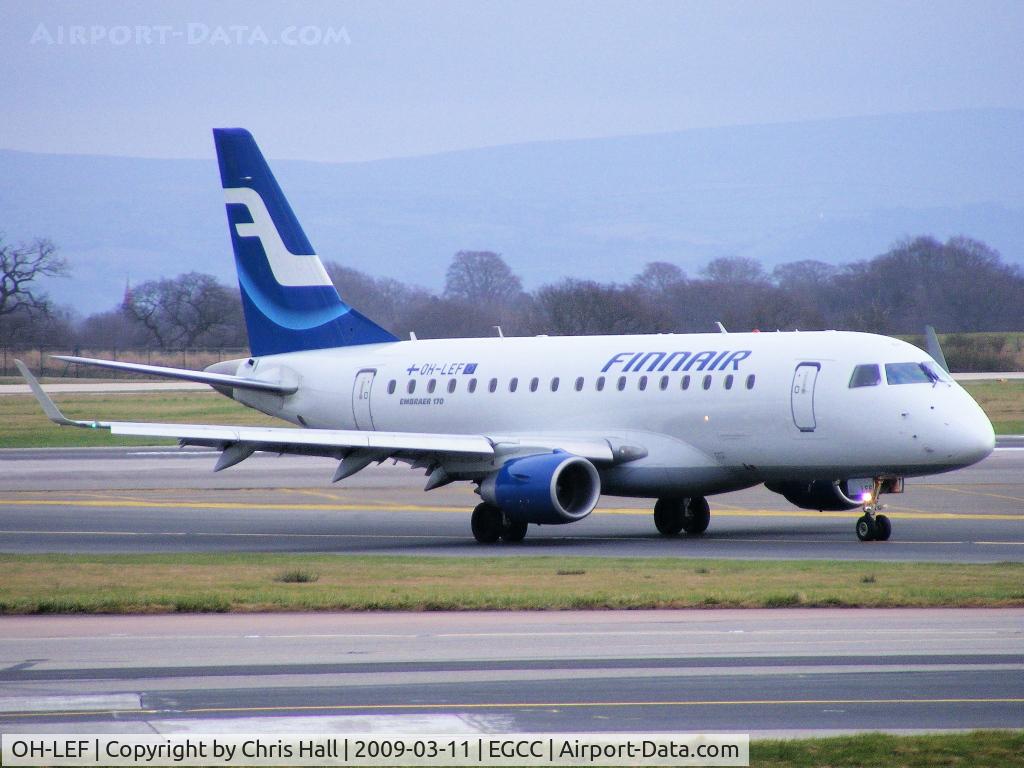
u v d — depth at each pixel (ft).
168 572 385.09
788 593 323.16
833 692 225.56
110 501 643.86
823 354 474.08
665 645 265.95
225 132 622.13
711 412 488.02
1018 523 515.91
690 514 509.76
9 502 638.94
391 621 297.94
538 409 533.14
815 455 470.80
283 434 475.72
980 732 196.95
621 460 504.84
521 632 281.54
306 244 618.03
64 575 378.12
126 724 208.54
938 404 453.99
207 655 259.60
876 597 318.65
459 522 554.87
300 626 291.79
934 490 648.79
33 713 215.10
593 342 540.11
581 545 470.80
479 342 575.79
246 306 629.92
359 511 600.80
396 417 577.43
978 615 299.58
